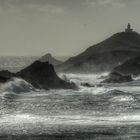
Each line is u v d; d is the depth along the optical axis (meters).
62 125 107.31
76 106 139.38
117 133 98.44
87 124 108.56
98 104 143.75
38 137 95.06
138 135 96.56
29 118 117.38
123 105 140.75
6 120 113.88
